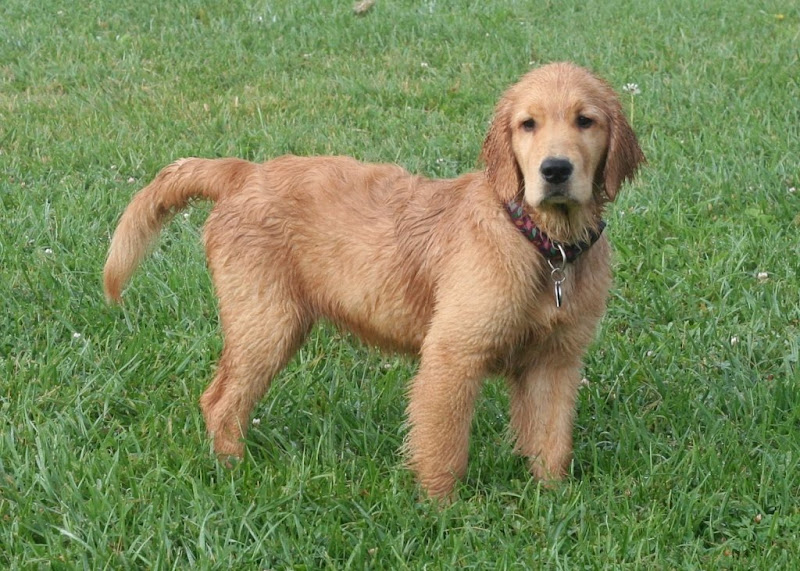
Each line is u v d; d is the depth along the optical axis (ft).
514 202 9.29
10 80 15.84
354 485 9.52
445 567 8.92
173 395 10.35
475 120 14.28
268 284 9.84
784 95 14.80
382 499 9.36
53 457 9.53
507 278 9.27
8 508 9.27
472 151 13.39
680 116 14.28
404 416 10.21
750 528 9.23
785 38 17.71
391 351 9.93
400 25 18.57
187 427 9.96
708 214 12.39
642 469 9.69
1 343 10.65
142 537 9.05
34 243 11.76
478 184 9.46
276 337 9.88
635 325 11.10
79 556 8.96
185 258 11.68
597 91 9.31
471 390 9.44
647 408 10.34
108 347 10.65
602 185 9.41
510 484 9.68
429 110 14.83
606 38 17.76
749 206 12.37
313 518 9.23
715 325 10.93
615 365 10.59
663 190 12.64
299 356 10.73
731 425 9.98
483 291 9.28
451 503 9.48
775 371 10.62
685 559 9.05
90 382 10.19
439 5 19.57
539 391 9.71
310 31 18.11
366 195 9.75
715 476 9.55
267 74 16.34
